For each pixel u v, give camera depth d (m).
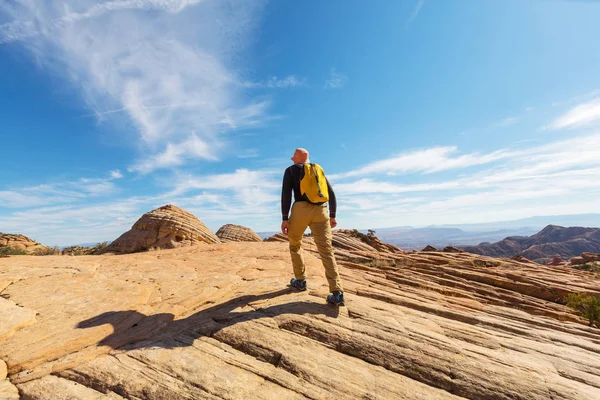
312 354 3.56
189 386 2.90
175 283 6.01
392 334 4.05
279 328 4.07
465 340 4.41
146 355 3.36
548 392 3.15
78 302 4.74
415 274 12.68
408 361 3.53
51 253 24.08
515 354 4.13
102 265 7.83
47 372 3.05
